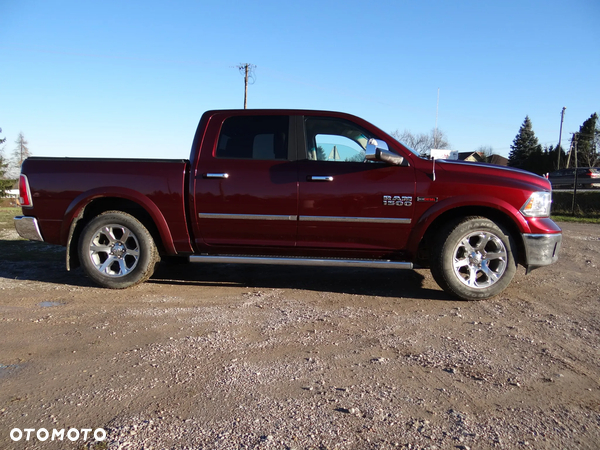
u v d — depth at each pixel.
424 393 2.58
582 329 3.70
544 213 4.49
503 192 4.40
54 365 2.91
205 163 4.68
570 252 7.55
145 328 3.61
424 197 4.43
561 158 51.81
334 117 4.75
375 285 5.14
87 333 3.49
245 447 2.05
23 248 7.16
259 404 2.44
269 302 4.39
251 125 4.77
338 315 3.99
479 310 4.20
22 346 3.22
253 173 4.60
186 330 3.57
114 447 2.04
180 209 4.68
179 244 4.77
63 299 4.44
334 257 4.74
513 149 59.59
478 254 4.45
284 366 2.92
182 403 2.44
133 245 4.85
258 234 4.67
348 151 4.69
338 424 2.25
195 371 2.83
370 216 4.50
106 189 4.68
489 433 2.19
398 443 2.09
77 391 2.57
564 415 2.37
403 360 3.03
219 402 2.46
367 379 2.75
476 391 2.62
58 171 4.77
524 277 5.59
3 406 2.40
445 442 2.11
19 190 4.83
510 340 3.43
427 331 3.61
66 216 4.73
